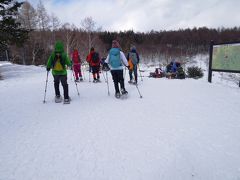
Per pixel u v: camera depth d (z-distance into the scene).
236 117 5.04
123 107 6.04
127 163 3.11
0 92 9.02
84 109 5.92
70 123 4.78
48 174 2.87
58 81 6.73
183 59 56.31
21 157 3.31
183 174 2.84
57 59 6.47
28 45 43.66
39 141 3.87
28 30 19.88
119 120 4.92
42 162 3.16
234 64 9.77
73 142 3.80
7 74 17.23
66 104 6.55
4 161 3.20
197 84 10.39
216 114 5.27
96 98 7.31
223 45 10.36
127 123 4.71
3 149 3.58
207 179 2.74
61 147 3.62
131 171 2.91
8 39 17.81
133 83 10.44
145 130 4.29
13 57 45.28
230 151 3.40
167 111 5.57
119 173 2.87
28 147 3.64
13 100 7.28
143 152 3.41
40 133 4.23
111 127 4.48
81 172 2.90
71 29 58.22
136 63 10.20
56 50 6.50
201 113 5.36
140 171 2.91
